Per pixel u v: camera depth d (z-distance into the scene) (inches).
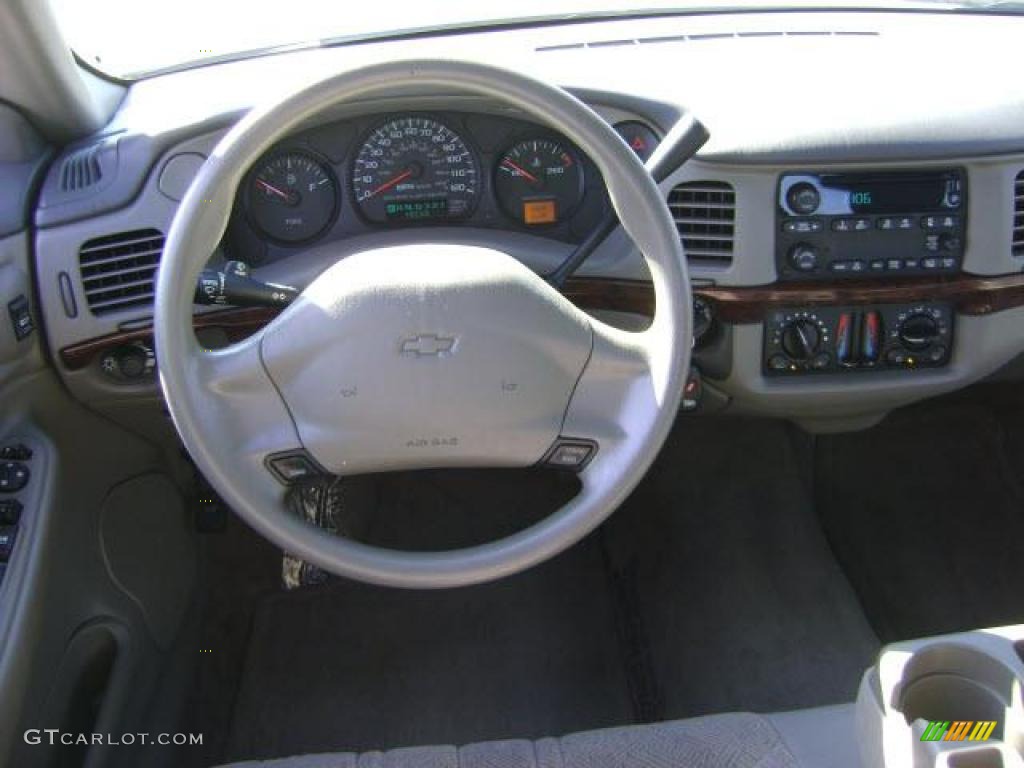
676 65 74.5
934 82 72.5
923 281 71.6
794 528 93.7
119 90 75.5
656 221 50.4
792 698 79.2
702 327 72.2
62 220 66.6
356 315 50.4
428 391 51.5
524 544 52.8
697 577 90.0
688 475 98.6
